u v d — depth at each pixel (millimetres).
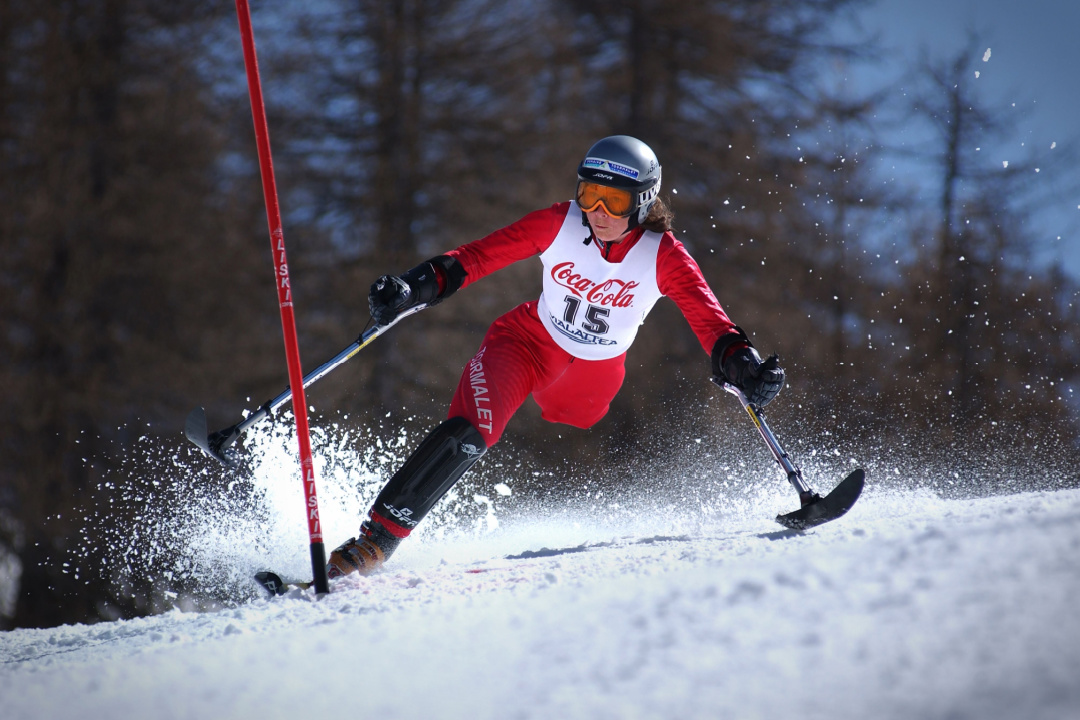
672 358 51938
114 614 39938
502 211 57125
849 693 3867
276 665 5555
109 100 51281
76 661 7020
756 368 10250
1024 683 3662
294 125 56969
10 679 6406
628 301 11336
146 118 51000
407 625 6121
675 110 61844
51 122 48469
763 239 57781
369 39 57219
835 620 4723
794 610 4980
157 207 50312
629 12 61875
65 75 49031
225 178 55875
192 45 54906
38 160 48250
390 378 51094
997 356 54562
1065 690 3537
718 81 62000
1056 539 5496
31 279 46594
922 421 45031
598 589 6316
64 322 46219
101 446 45438
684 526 13766
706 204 58094
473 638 5496
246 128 56906
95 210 48406
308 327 53812
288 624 7047
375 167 56812
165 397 48594
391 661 5285
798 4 64438
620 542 11133
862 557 5848
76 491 43219
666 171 59188
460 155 57125
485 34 58844
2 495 43750
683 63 61031
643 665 4562
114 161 50375
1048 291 55656
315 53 57781
